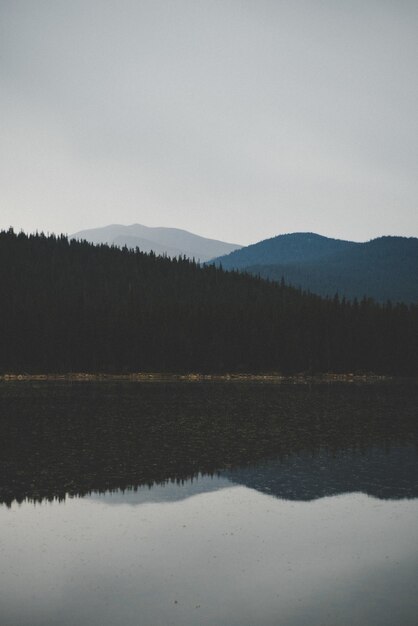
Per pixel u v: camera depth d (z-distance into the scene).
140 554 19.69
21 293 160.25
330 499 26.27
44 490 27.77
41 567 18.56
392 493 27.25
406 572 18.20
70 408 63.53
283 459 35.34
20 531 21.95
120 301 160.75
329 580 17.62
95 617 15.36
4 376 121.50
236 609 15.79
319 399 77.00
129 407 65.06
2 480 29.70
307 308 151.00
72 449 38.44
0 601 16.23
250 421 53.50
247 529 22.22
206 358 135.75
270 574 18.08
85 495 26.91
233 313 144.88
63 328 133.25
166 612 15.63
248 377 130.88
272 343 140.25
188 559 19.27
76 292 169.12
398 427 49.72
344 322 143.62
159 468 32.69
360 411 62.44
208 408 64.50
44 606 15.96
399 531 21.94
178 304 153.62
